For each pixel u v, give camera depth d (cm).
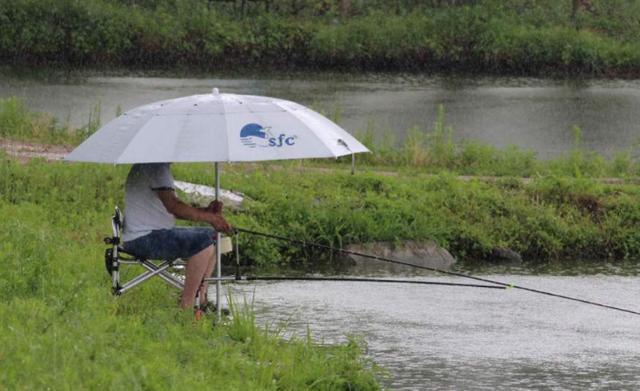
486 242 4719
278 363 2566
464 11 12712
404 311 3662
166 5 12725
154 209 2816
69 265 3195
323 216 4594
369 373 2659
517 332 3444
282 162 5572
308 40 12225
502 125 8550
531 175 5850
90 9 11975
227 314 3055
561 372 3022
